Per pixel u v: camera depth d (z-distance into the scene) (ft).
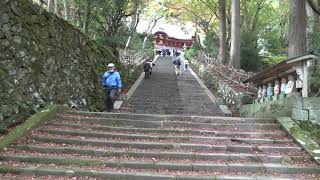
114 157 24.31
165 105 51.11
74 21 68.08
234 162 24.27
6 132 26.68
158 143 26.27
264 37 103.91
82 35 43.78
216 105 52.65
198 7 128.16
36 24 31.91
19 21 29.19
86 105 42.50
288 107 31.83
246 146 26.32
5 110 26.91
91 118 30.86
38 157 22.89
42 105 31.99
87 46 45.42
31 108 30.25
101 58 50.98
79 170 21.48
